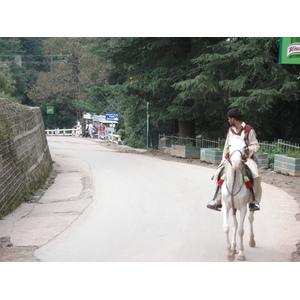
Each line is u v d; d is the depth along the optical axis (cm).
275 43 1856
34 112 1755
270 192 1233
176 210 1029
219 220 927
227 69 2080
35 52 6788
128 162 2155
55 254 704
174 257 679
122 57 2702
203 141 2422
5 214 991
